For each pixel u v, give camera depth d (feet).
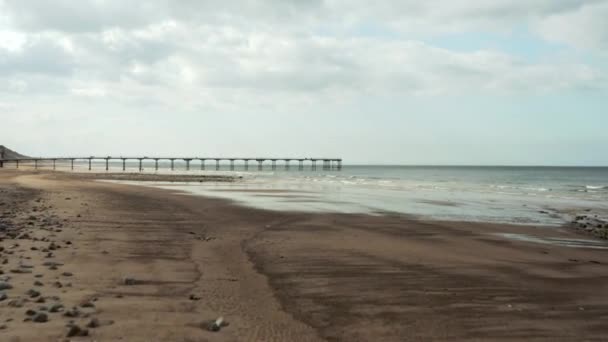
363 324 24.30
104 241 44.93
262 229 59.67
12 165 501.56
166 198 103.55
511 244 53.42
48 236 45.85
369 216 78.07
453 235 58.95
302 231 58.54
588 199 129.70
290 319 24.58
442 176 365.40
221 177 274.57
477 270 38.06
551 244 54.75
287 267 37.35
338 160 654.12
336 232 58.34
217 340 20.52
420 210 91.66
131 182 194.29
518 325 24.75
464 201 117.50
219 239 50.49
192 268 35.17
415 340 22.18
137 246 43.32
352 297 29.25
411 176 360.48
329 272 35.86
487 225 70.28
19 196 93.61
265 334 21.98
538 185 223.10
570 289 32.73
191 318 23.30
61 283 28.19
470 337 22.82
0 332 19.15
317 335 22.41
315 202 104.73
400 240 53.36
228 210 81.92
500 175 401.90
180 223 62.44
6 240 42.14
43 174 230.27
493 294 30.81
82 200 89.86
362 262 39.83
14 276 28.94
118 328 20.84
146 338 19.89
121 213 70.13
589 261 43.96
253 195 123.24
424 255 43.98
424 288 31.81
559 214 90.33
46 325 20.33
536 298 30.12
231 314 24.57
